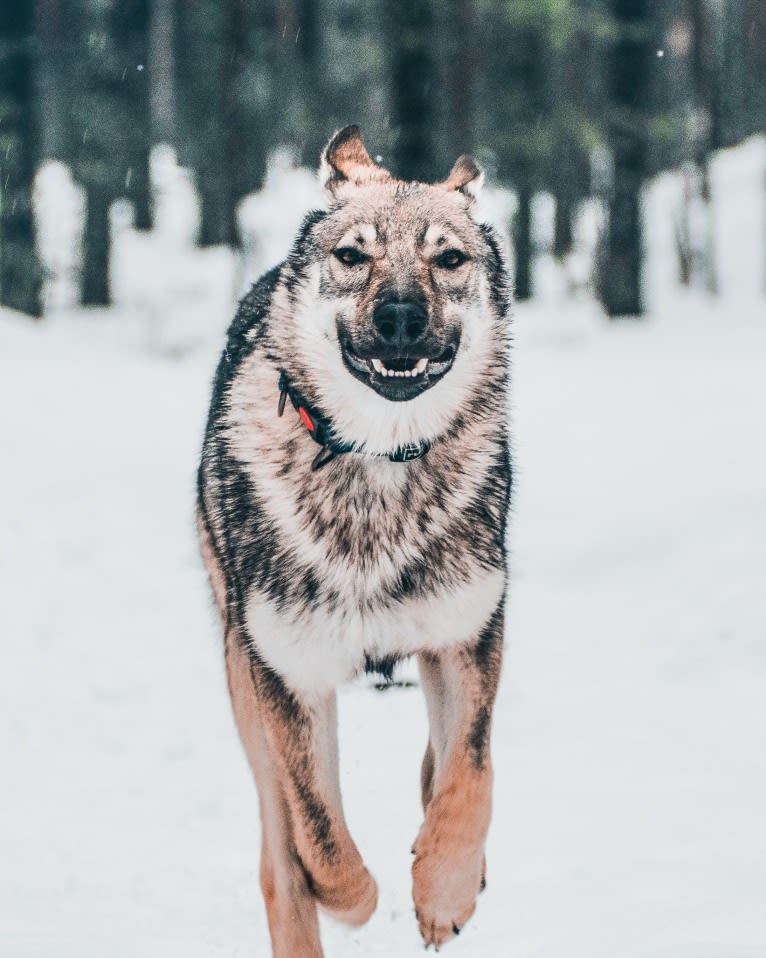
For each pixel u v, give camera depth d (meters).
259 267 61.38
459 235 7.67
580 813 9.57
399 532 7.37
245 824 10.21
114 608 16.98
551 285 61.50
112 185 55.91
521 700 12.74
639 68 46.62
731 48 88.38
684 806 9.38
